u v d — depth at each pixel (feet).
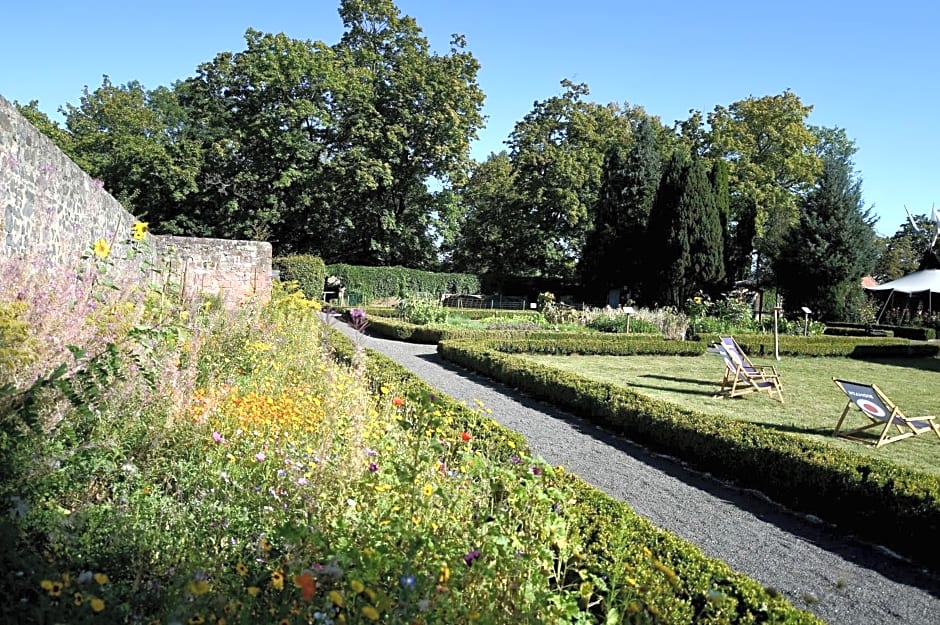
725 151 109.91
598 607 9.80
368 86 103.76
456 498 10.15
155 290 19.76
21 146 22.71
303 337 29.19
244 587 7.58
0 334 10.51
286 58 99.25
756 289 101.91
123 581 7.86
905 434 26.20
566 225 117.08
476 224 129.18
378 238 113.91
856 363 58.39
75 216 29.22
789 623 9.14
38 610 6.42
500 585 8.11
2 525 7.52
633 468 21.17
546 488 10.50
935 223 110.11
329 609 6.97
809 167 108.78
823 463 17.75
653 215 97.35
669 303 94.58
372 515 9.35
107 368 11.79
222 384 16.93
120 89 142.00
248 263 60.13
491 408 29.22
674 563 10.69
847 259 87.71
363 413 15.02
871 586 13.58
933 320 92.22
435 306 70.18
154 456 11.84
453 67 107.96
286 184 97.81
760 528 16.57
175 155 97.86
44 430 10.27
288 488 10.46
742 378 39.93
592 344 54.65
